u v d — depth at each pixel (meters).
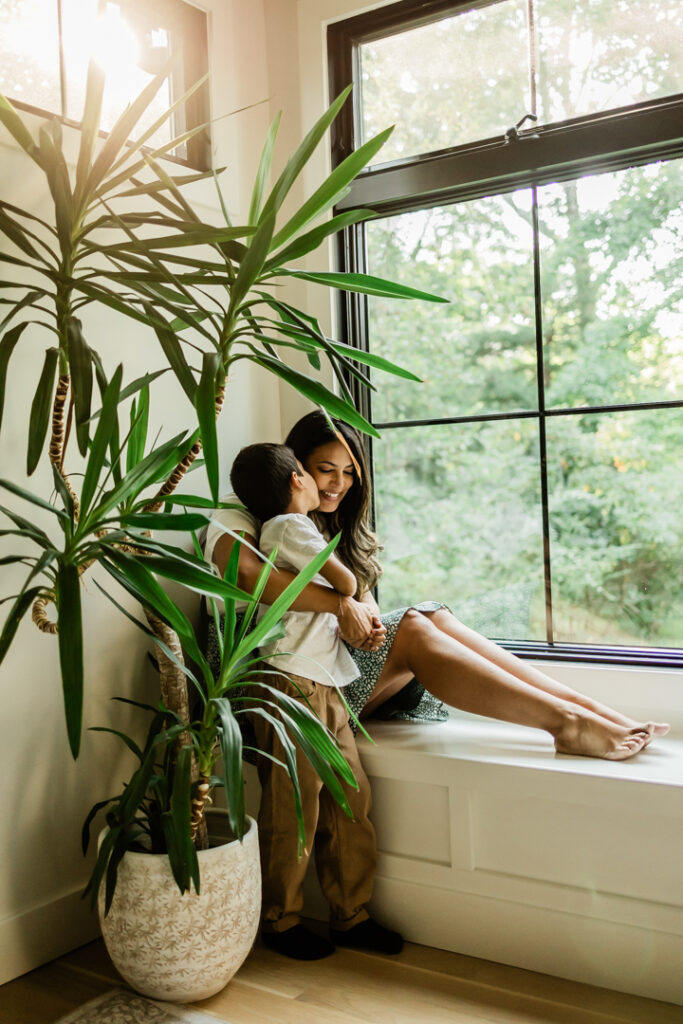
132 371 2.19
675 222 2.19
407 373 1.86
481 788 1.94
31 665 1.95
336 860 2.04
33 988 1.86
